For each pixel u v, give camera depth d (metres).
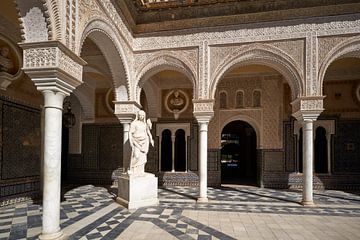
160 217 5.21
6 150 6.07
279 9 6.50
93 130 10.57
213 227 4.62
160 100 10.24
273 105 9.40
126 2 6.49
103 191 8.36
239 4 6.61
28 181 6.77
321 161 9.22
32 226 4.58
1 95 5.93
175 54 7.07
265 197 7.37
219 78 6.83
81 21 4.47
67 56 3.86
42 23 3.61
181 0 6.83
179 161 10.08
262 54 6.65
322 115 9.16
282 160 9.25
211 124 9.79
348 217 5.35
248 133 12.91
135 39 7.32
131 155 6.35
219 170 9.61
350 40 6.18
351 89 8.98
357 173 8.80
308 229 4.57
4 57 5.89
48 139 3.68
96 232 4.29
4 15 5.77
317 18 6.36
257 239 4.09
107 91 10.56
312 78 6.35
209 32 6.88
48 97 3.69
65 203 6.48
